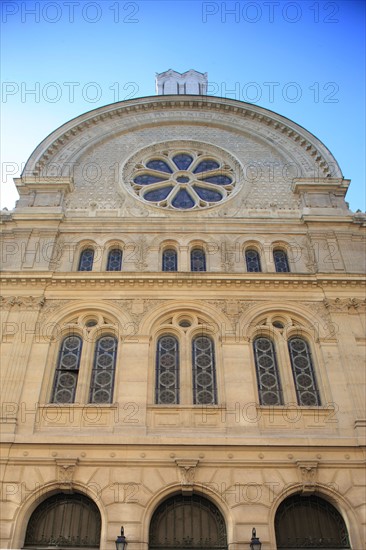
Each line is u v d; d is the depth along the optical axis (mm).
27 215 20781
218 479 14305
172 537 13875
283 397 16469
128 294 18375
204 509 14352
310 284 18750
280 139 25391
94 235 20656
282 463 14570
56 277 18547
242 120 26500
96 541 13789
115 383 16375
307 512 14406
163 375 16859
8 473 14258
